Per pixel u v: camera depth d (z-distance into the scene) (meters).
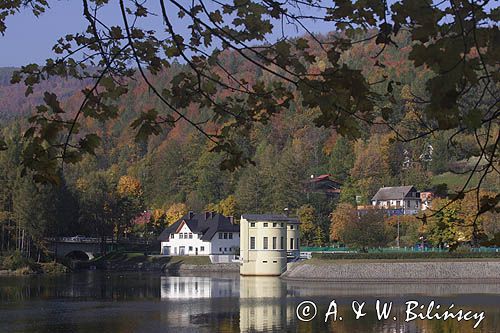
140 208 164.50
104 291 73.88
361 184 154.50
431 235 104.88
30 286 79.38
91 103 8.76
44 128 8.11
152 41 8.85
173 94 8.94
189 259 129.75
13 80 8.91
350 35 7.53
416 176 149.12
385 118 8.13
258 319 51.16
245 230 110.12
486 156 8.14
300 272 97.75
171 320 50.28
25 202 107.12
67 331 44.72
